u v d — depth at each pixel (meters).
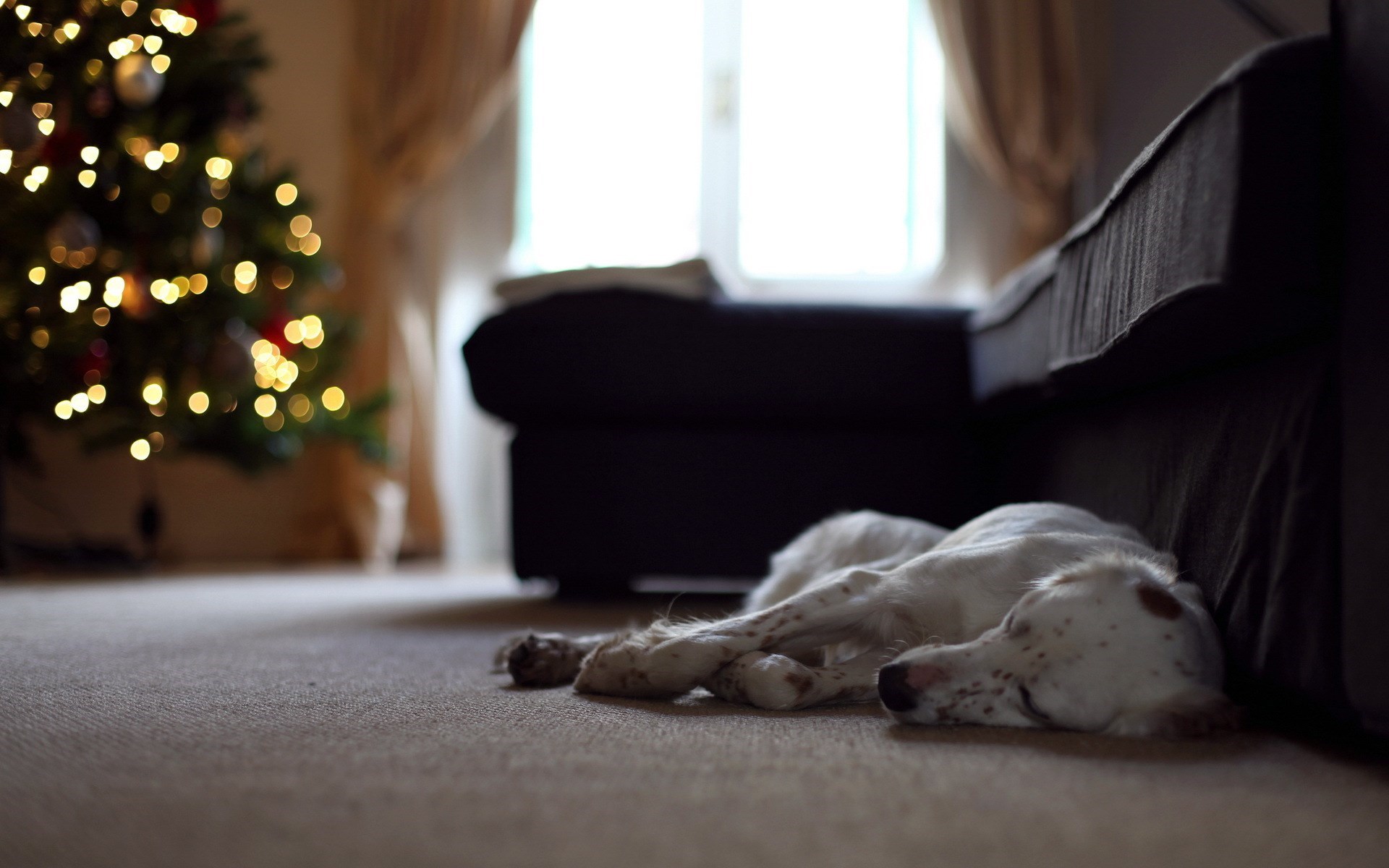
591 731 1.08
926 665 1.08
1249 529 1.11
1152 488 1.45
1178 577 1.26
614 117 4.59
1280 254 1.00
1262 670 1.06
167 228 3.36
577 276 2.77
